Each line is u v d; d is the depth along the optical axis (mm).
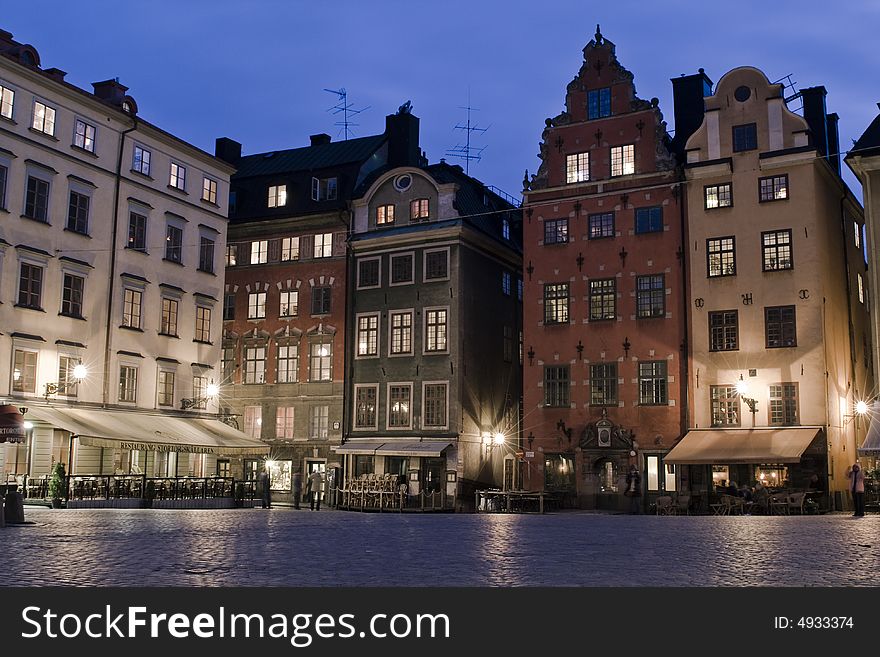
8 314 34625
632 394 38750
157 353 41375
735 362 37000
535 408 40594
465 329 43406
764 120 37750
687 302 38219
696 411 37344
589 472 39125
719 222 38125
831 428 35656
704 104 41344
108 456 38375
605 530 21344
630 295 39438
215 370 44875
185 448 36969
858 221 44000
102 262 38875
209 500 35969
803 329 36031
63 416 34469
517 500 38344
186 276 43438
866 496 34406
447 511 40250
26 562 12750
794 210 36844
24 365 35125
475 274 44719
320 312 46219
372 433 44125
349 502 40812
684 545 16531
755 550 15422
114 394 38906
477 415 43781
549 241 41438
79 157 38062
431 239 44125
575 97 41875
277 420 46438
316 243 46938
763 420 36188
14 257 35000
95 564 12609
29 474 34531
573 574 11805
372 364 44688
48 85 36688
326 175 47844
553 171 41844
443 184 44250
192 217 44062
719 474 36625
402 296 44500
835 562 13406
